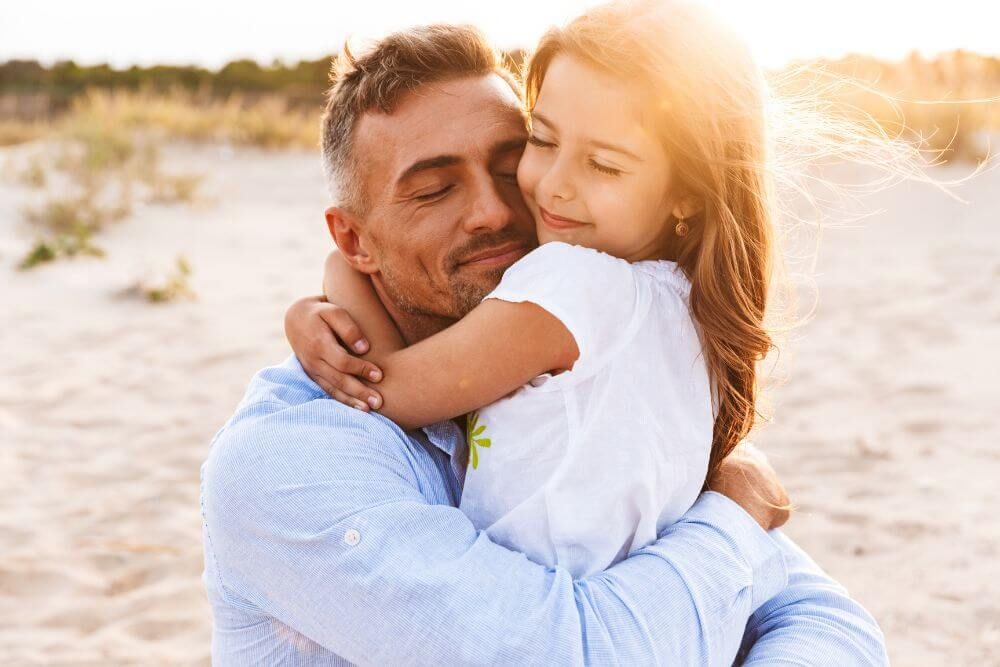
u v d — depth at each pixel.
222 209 11.57
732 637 1.48
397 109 1.68
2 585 3.75
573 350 1.46
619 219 1.60
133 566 3.91
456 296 1.73
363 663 1.39
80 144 12.33
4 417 5.34
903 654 3.20
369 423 1.54
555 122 1.59
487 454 1.54
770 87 1.84
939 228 9.98
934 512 4.14
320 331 1.66
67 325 7.02
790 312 1.85
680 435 1.52
